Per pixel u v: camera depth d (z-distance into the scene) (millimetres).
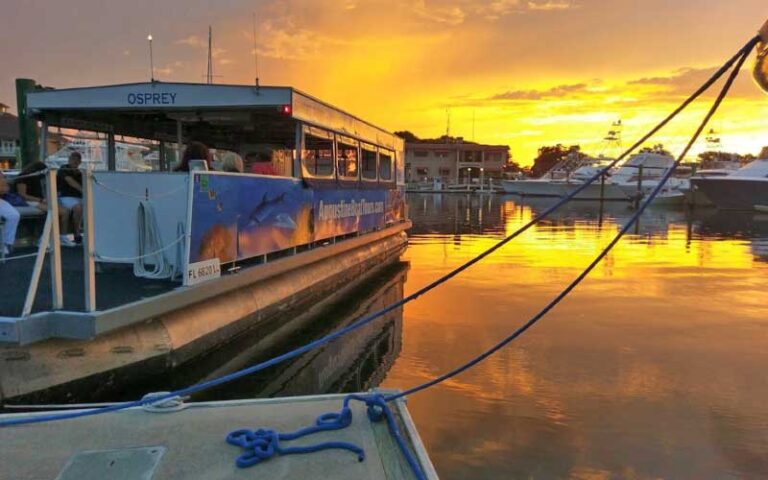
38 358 4180
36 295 4891
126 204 5836
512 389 5230
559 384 5371
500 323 7676
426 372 5750
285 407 3229
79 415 3055
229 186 6125
